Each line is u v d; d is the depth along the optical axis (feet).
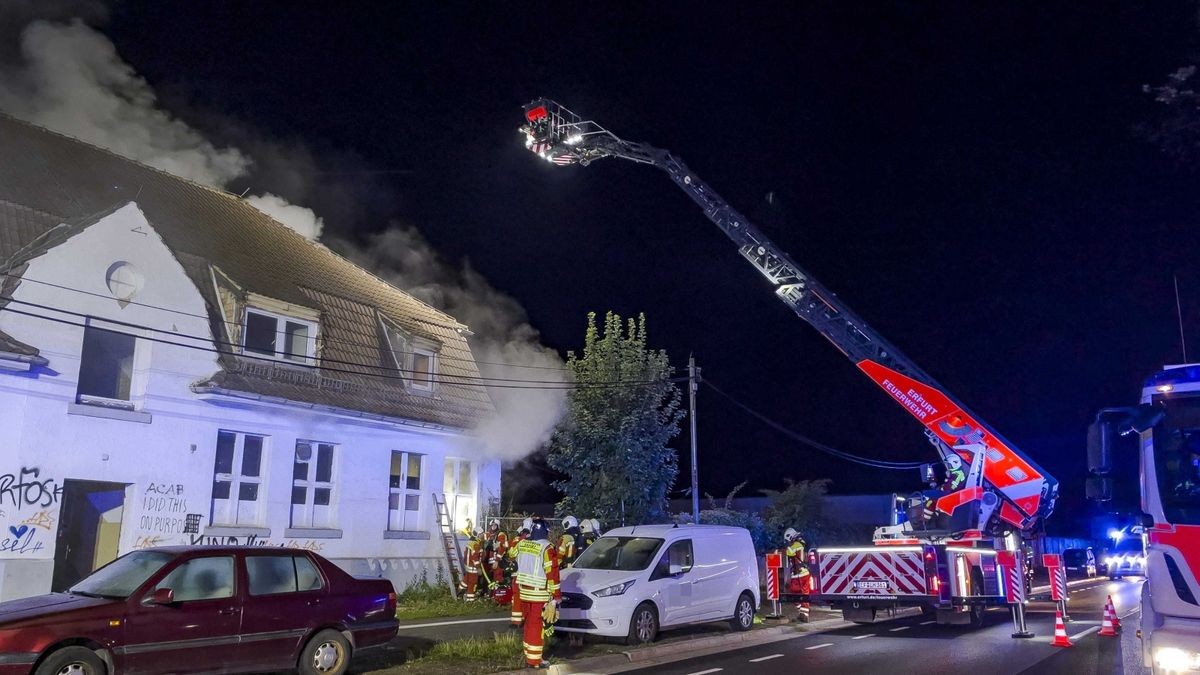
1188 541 24.76
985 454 62.95
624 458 73.26
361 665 36.17
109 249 49.55
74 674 26.66
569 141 73.51
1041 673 37.01
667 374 78.02
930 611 61.77
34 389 45.52
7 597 43.29
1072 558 133.39
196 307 53.62
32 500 44.80
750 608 51.49
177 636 28.68
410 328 70.85
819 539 110.83
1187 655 23.98
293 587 32.30
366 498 62.64
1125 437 27.50
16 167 54.39
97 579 30.76
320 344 61.98
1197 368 26.78
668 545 47.16
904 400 65.41
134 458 49.44
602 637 46.19
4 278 45.42
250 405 55.57
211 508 53.36
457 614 56.65
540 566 37.68
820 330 68.64
